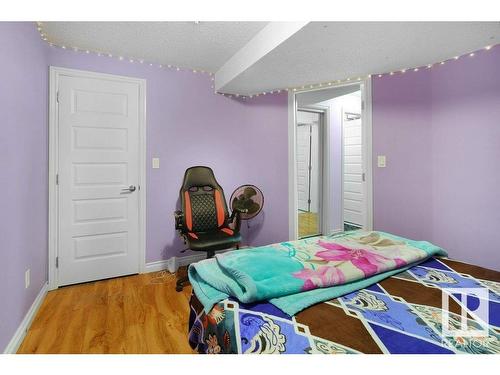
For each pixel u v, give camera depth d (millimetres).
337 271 1234
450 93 2396
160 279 2756
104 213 2736
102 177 2717
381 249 1563
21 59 1812
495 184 2211
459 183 2391
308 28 1809
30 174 2006
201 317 1208
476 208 2312
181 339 1750
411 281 1246
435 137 2498
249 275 1170
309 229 4668
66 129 2545
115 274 2795
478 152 2279
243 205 3080
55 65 2477
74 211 2604
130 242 2863
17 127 1741
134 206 2871
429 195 2553
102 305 2201
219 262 1370
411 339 830
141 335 1791
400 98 2654
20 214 1793
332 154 4273
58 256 2537
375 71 2650
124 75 2783
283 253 1501
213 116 3283
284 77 2787
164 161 3012
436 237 2537
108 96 2713
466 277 1288
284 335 865
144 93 2879
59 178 2523
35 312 2049
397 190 2707
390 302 1055
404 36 1938
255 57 2365
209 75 3250
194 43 2504
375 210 2828
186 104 3119
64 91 2523
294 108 3277
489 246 2262
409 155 2635
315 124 5301
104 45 2516
